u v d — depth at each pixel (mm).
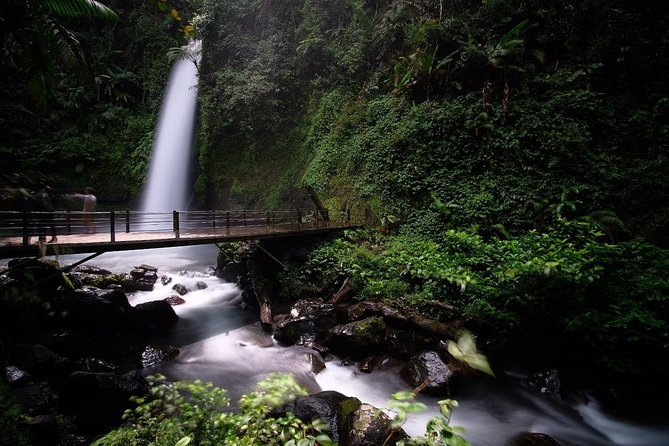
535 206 9844
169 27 25453
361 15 16547
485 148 11406
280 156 19078
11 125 19453
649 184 9117
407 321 8125
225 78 19344
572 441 5316
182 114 23250
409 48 15297
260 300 9930
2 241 6641
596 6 11484
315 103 18531
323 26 18812
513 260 7781
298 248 11273
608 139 10391
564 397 6195
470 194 11141
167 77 24656
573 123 10391
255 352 7918
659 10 10852
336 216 14180
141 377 5949
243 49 19969
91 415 4961
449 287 8867
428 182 12125
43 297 6848
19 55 6348
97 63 22625
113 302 8344
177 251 19422
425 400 6090
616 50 11094
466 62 12828
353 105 16719
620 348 6414
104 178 21828
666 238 8594
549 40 12172
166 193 22922
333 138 16359
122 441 2844
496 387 6555
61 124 21609
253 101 18656
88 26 23891
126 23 24875
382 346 7668
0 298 5777
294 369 7113
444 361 6957
